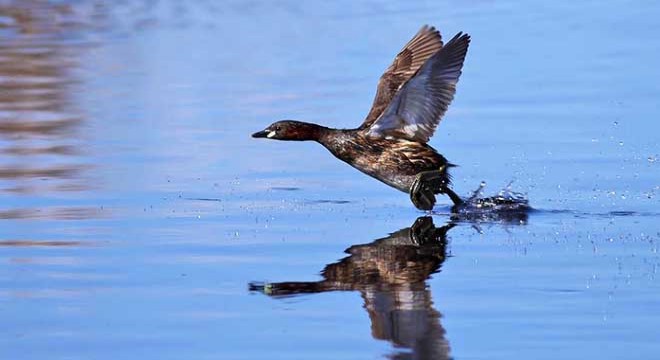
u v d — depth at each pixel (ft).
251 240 40.47
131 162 52.26
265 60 72.84
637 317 31.14
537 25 80.33
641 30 77.77
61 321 31.76
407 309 32.35
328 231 41.88
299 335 30.37
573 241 39.68
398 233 41.60
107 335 30.63
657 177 48.57
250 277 35.78
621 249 38.32
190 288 34.68
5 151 54.39
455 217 44.21
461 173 49.96
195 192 47.52
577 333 30.04
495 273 35.73
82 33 82.94
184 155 53.47
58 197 46.39
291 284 34.99
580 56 71.46
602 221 42.57
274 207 45.50
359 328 30.81
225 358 28.84
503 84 65.67
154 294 34.14
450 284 34.68
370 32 79.30
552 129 56.44
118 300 33.55
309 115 59.41
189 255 38.42
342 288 34.50
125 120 60.08
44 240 40.32
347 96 63.05
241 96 64.03
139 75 69.97
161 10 91.25
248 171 51.13
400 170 46.29
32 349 29.68
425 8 87.10
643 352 28.63
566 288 33.91
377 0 91.35
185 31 82.99
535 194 46.65
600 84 64.80
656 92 62.59
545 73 67.82
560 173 49.42
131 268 36.88
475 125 57.67
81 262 37.60
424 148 46.01
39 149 54.70
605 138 54.65
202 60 73.61
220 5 92.79
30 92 66.59
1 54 76.28
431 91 44.62
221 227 42.29
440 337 30.01
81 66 72.90
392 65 49.19
